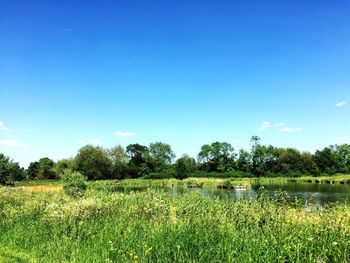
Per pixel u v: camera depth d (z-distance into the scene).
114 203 15.84
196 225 11.26
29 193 23.70
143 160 122.44
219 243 9.48
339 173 113.88
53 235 12.39
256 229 10.23
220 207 13.20
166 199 16.45
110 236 11.32
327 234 9.26
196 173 119.19
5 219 15.12
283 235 9.41
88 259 9.75
